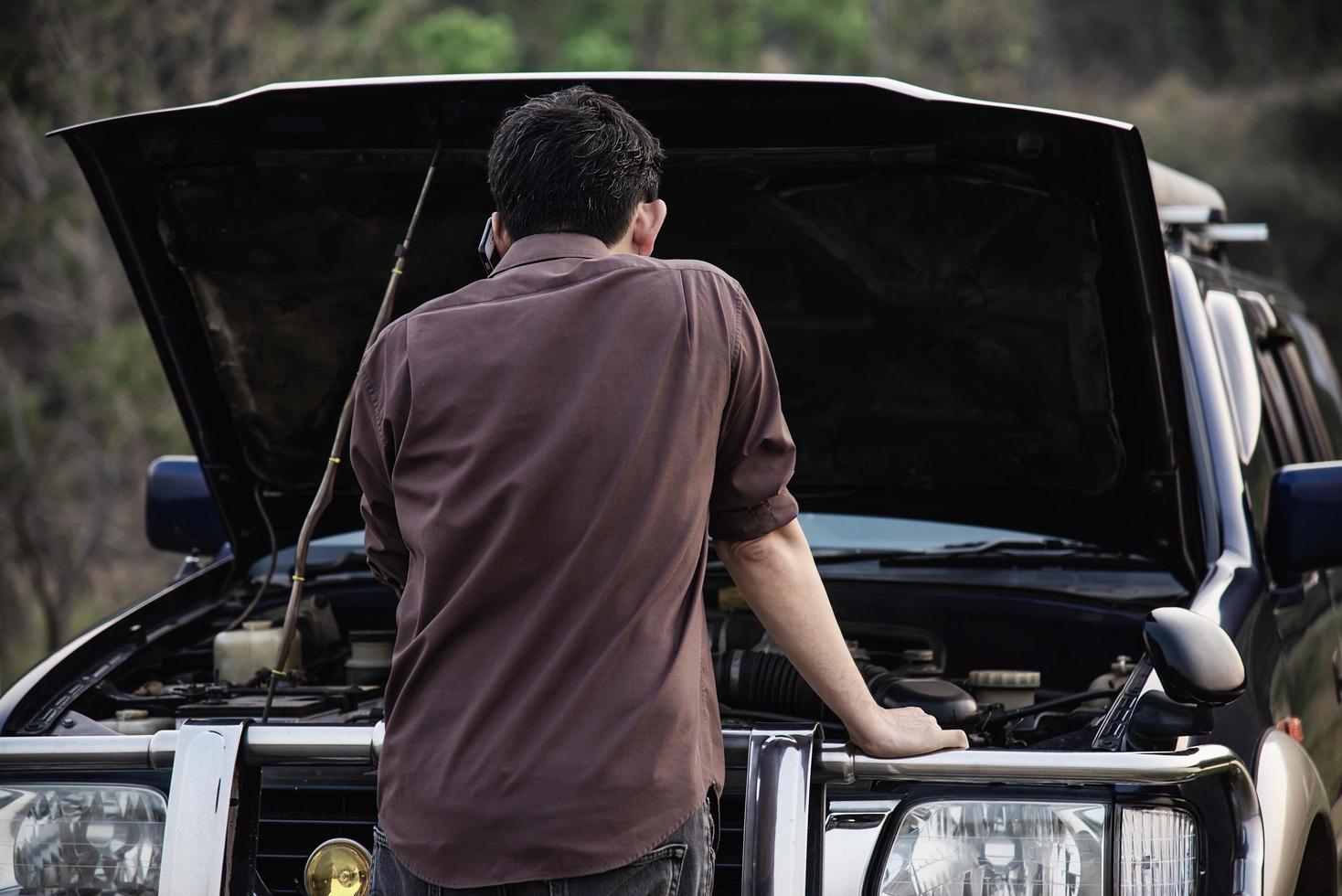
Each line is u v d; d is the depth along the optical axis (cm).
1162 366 438
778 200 439
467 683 278
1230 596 427
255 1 1936
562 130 298
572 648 272
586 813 267
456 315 292
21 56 1772
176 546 618
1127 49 3253
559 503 275
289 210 461
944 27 3859
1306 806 397
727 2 3744
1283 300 703
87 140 436
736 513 295
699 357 283
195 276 483
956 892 331
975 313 458
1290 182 2733
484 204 454
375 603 537
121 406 1753
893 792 337
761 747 308
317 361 512
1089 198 408
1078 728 392
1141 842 328
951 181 419
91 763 329
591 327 282
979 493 527
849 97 389
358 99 407
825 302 471
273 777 370
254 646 469
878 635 479
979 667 495
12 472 1706
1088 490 494
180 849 316
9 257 1814
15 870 352
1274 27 2967
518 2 3475
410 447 289
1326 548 454
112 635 472
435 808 275
